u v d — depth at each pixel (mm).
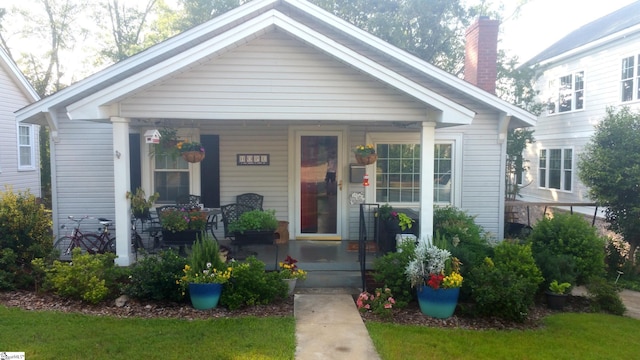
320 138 9891
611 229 10406
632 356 4957
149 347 4766
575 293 7613
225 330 5285
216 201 9828
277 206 9930
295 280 6883
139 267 6305
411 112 7348
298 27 6781
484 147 9820
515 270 6598
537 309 6672
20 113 8758
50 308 5980
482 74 10414
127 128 7246
